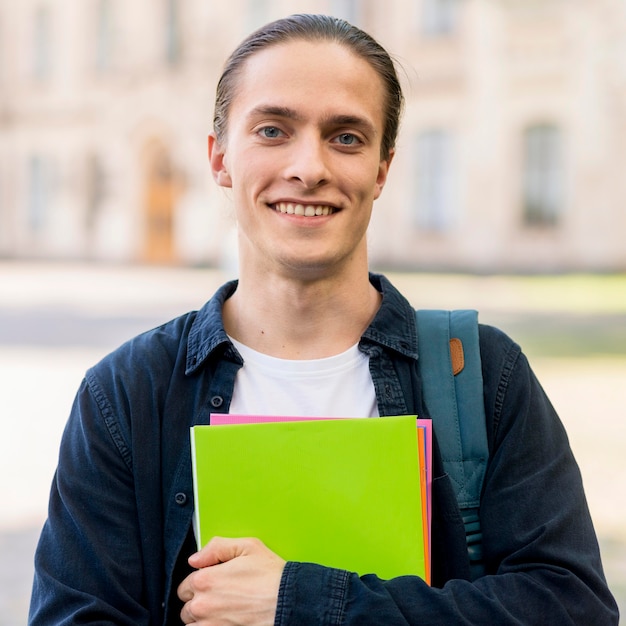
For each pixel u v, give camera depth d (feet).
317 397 6.33
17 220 138.92
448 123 111.45
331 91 6.07
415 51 112.88
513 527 6.03
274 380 6.36
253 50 6.27
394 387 6.30
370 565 5.78
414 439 5.90
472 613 5.62
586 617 5.76
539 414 6.34
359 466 5.84
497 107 109.09
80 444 6.20
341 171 6.13
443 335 6.50
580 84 105.19
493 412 6.30
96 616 5.79
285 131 6.15
